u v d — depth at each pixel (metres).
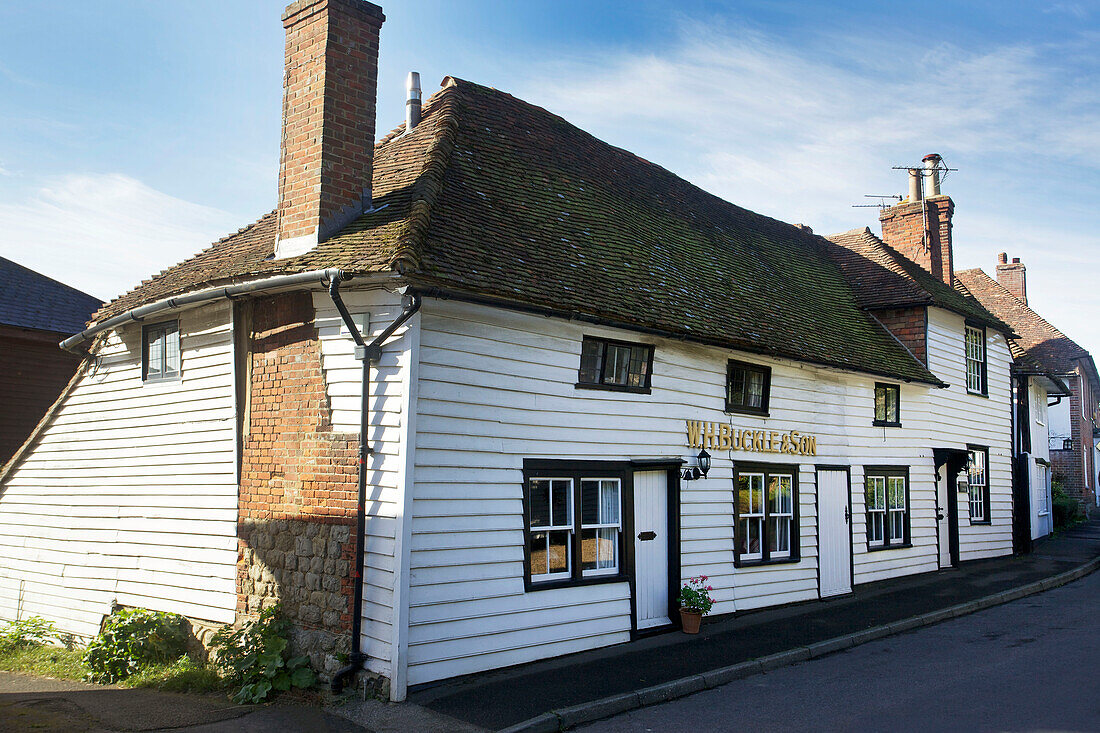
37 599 12.75
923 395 18.23
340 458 8.91
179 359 11.19
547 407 9.91
